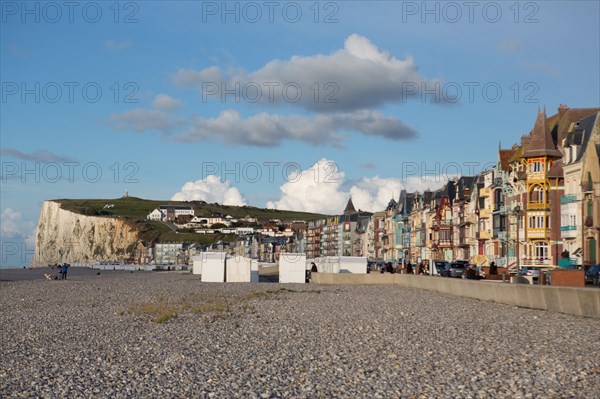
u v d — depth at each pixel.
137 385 20.05
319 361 23.83
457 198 131.38
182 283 89.88
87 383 20.39
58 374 21.92
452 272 84.69
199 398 18.31
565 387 18.52
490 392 18.22
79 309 47.69
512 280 55.19
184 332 32.91
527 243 91.94
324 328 33.69
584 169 79.56
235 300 53.94
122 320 39.44
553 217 88.50
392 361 23.55
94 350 27.34
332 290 66.88
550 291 39.41
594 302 35.06
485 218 113.94
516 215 95.81
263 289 71.19
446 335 30.14
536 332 30.14
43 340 30.72
